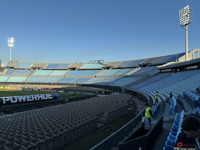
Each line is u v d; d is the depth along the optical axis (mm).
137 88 39625
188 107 11070
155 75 46156
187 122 1671
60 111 17016
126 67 71312
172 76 34219
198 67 28516
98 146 5508
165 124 8438
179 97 16656
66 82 70062
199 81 20828
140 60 70562
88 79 70000
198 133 1655
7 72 83688
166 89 25891
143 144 4402
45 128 11023
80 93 48219
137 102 31203
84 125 11938
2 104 21891
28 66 89375
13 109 22719
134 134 4988
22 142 8422
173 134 5801
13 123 12523
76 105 21266
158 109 13117
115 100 25297
